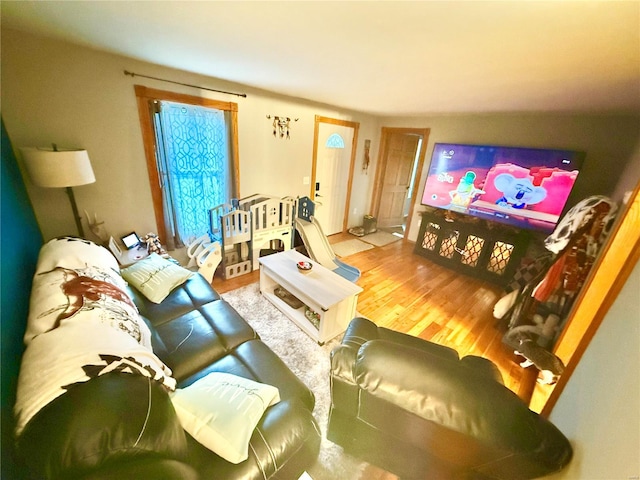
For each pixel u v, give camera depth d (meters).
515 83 1.91
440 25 1.13
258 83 2.73
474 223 3.54
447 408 0.70
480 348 2.26
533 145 3.24
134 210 2.51
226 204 3.01
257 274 3.15
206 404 0.96
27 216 1.71
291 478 1.00
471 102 2.75
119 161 2.32
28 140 1.89
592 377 0.98
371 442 1.03
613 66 1.42
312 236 3.38
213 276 3.01
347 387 0.92
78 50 1.92
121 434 0.63
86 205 2.24
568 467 0.77
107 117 2.17
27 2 1.16
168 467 0.69
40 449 0.57
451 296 3.04
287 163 3.64
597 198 1.83
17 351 0.95
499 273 3.35
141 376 0.84
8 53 1.70
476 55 1.44
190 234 2.97
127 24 1.40
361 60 1.70
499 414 0.68
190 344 1.45
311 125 3.73
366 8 1.04
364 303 2.80
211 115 2.76
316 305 2.04
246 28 1.34
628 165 2.56
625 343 0.81
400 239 4.85
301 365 1.91
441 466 0.87
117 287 1.33
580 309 1.62
